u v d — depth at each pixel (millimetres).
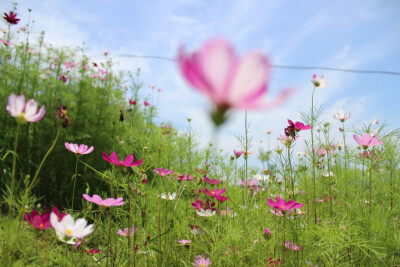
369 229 1147
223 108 261
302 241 1089
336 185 1526
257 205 1241
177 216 1310
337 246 1031
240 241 1021
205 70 254
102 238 1304
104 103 2908
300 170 1365
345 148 1619
